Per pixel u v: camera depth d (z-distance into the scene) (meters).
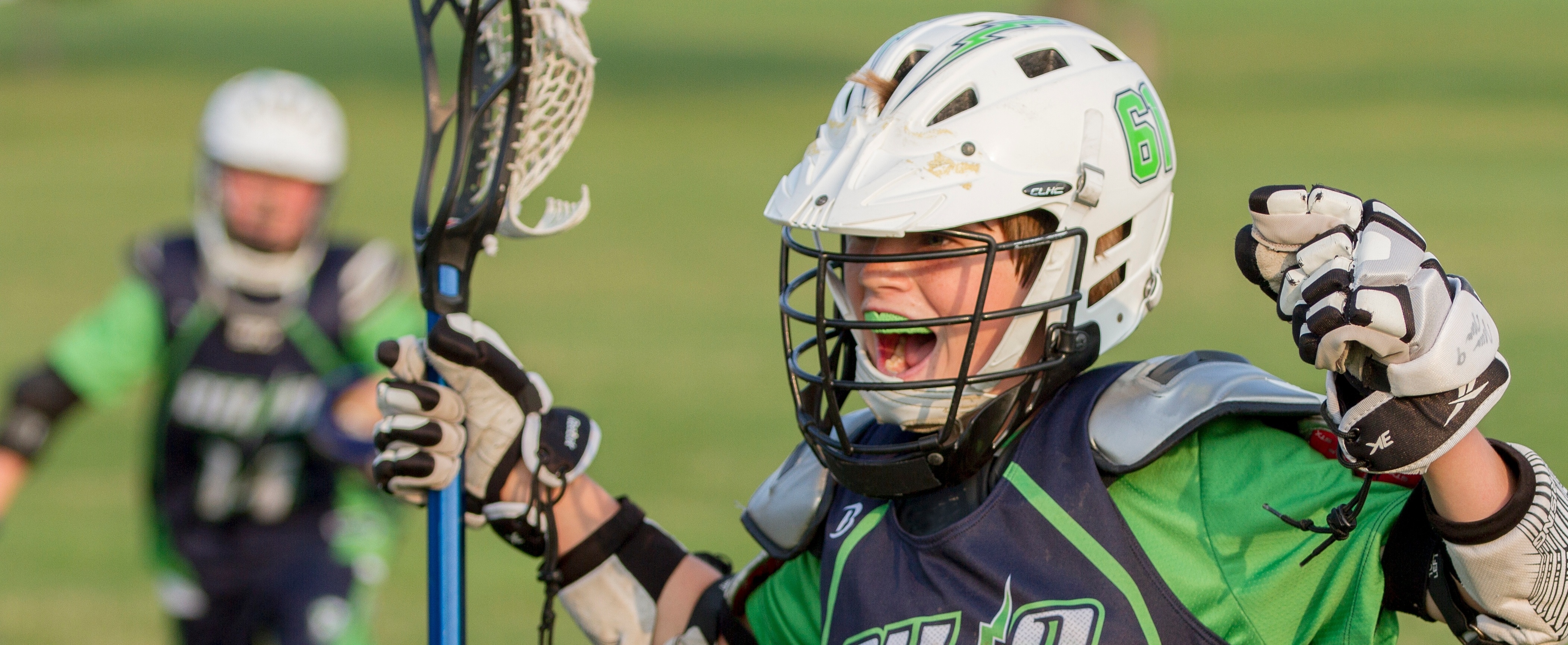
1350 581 6.09
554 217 7.71
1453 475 5.61
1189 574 6.15
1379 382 5.58
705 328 36.75
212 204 14.44
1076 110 6.72
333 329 14.47
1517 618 5.69
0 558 20.94
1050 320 6.77
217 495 14.44
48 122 90.50
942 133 6.61
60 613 18.58
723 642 7.93
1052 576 6.24
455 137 7.72
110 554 21.17
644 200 61.91
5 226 54.19
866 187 6.55
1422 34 158.50
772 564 7.81
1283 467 6.27
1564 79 111.12
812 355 27.77
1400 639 16.73
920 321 6.48
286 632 14.08
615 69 128.25
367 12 185.88
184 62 126.25
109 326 14.55
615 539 8.16
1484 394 5.45
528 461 7.75
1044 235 6.62
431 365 7.72
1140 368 6.68
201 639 14.84
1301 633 6.14
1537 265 43.03
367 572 14.47
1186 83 115.00
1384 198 57.41
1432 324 5.37
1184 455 6.39
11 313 38.97
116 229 53.62
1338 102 99.69
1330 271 5.52
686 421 27.39
